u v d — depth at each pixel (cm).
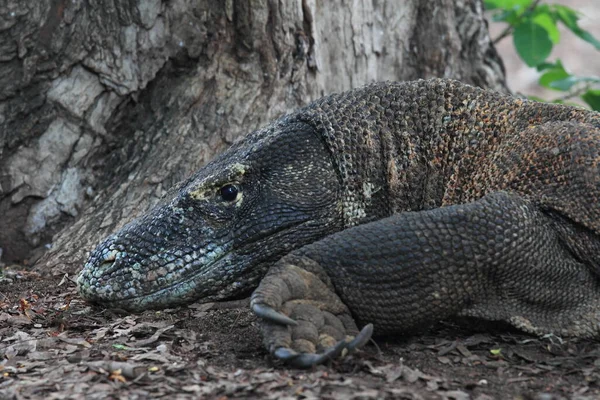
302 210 994
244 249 991
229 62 1413
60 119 1370
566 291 910
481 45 1656
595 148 908
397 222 896
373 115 1030
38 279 1222
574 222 906
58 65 1366
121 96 1391
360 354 817
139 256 995
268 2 1401
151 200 1321
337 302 870
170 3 1401
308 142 1014
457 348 888
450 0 1634
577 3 4434
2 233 1341
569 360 860
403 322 888
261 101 1388
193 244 991
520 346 895
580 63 4009
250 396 737
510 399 762
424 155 1023
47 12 1360
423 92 1041
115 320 980
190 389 751
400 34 1594
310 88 1428
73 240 1298
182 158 1346
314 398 721
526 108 1007
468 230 888
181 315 988
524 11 1775
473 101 1027
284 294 838
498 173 963
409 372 791
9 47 1353
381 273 877
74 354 855
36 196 1355
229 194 998
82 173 1377
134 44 1391
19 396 733
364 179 1011
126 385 762
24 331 962
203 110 1386
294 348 810
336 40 1508
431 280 881
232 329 950
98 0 1377
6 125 1352
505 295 905
